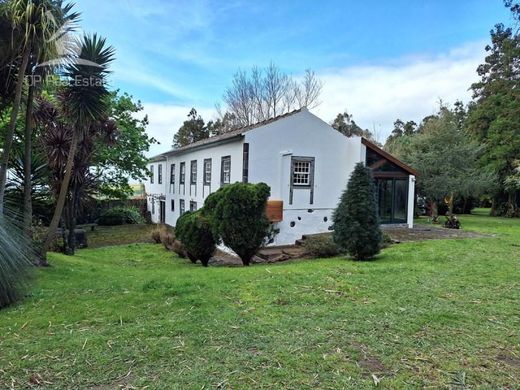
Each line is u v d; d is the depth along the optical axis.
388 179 15.51
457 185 18.08
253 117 31.80
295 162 13.98
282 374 2.62
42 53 6.13
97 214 22.31
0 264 4.20
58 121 8.96
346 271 6.16
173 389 2.43
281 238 13.50
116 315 3.89
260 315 3.89
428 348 3.11
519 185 21.17
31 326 3.57
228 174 14.48
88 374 2.62
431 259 7.54
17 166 9.02
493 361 2.89
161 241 14.06
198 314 3.90
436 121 20.48
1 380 2.53
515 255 8.06
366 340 3.24
